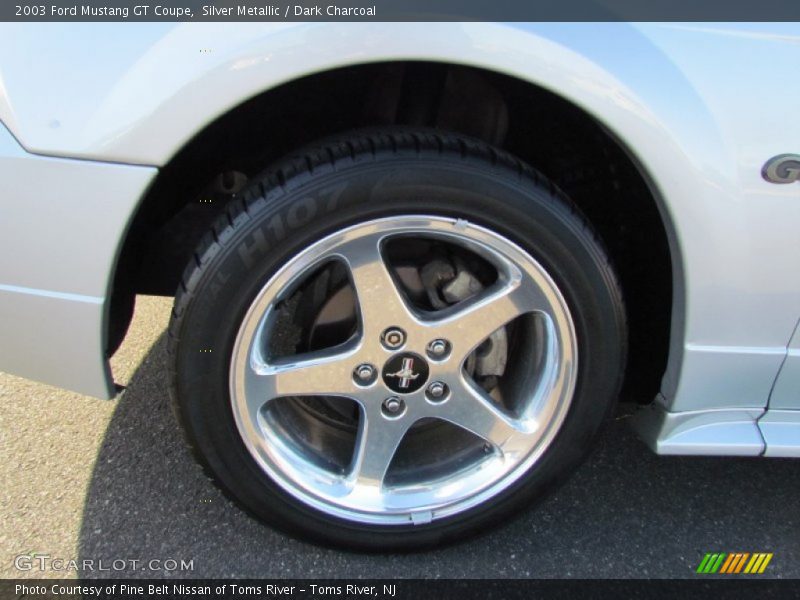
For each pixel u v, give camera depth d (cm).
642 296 172
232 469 162
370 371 158
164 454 203
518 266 151
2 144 133
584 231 149
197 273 144
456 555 180
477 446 179
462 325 155
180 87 128
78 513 184
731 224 143
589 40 130
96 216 136
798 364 160
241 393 155
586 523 190
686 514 194
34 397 222
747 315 154
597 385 163
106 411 217
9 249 140
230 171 173
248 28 126
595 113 135
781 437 171
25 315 147
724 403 167
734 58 135
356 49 127
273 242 142
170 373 153
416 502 172
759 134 138
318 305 167
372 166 140
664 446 171
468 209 144
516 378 175
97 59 129
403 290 157
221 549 177
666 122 135
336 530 171
